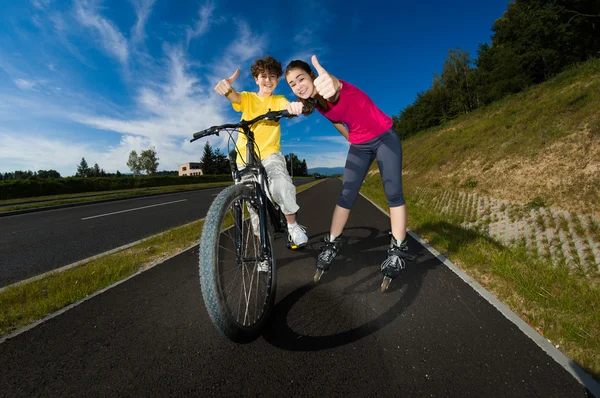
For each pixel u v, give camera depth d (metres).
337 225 2.42
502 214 5.45
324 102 2.02
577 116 7.07
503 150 8.68
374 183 19.83
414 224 5.32
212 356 1.69
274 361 1.63
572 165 5.67
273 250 2.16
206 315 2.20
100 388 1.46
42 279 3.07
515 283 2.57
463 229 4.66
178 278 2.97
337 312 2.20
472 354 1.66
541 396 1.35
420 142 24.66
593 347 1.69
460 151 11.59
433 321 2.04
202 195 15.80
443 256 3.47
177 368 1.59
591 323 1.90
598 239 3.50
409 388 1.41
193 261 3.52
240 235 1.98
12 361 1.69
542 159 6.68
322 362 1.62
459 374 1.50
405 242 2.34
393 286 2.67
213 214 1.67
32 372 1.59
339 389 1.41
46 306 2.30
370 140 2.21
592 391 1.38
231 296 2.28
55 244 4.87
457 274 2.89
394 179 2.21
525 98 14.48
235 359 1.66
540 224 4.45
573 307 2.10
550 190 5.43
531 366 1.55
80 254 4.21
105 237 5.31
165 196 15.91
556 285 2.49
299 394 1.39
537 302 2.26
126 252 3.96
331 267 3.22
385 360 1.63
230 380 1.49
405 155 23.58
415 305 2.29
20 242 5.15
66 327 2.05
